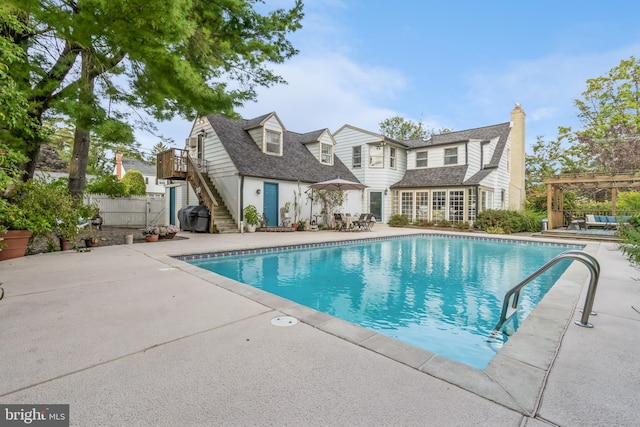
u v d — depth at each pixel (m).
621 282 4.45
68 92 5.14
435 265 7.63
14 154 4.40
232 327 2.72
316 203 15.99
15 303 3.34
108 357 2.15
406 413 1.57
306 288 5.62
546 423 1.50
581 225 14.84
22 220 5.99
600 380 1.89
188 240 9.67
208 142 14.79
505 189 17.64
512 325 3.85
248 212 12.57
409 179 18.31
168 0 3.92
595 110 20.53
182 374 1.94
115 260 5.98
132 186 22.52
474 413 1.57
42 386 1.79
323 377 1.91
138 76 5.75
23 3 3.76
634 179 11.62
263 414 1.56
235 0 6.36
